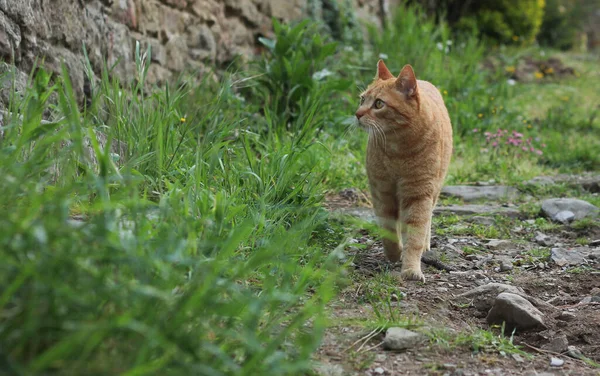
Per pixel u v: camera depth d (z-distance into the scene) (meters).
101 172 2.24
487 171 6.93
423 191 3.88
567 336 3.03
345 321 2.89
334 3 9.57
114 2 5.19
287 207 3.71
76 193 3.04
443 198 5.96
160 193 3.27
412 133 3.80
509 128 8.45
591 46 20.70
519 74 12.91
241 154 4.65
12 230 1.73
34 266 1.72
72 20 4.46
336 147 6.34
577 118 10.00
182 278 2.24
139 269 2.01
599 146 8.04
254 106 6.34
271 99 7.05
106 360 1.82
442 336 2.83
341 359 2.57
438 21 14.57
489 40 14.70
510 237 4.85
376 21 11.22
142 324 1.77
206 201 3.14
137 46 4.14
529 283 3.76
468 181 6.68
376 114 3.84
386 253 3.97
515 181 6.53
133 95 4.10
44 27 4.05
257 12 8.16
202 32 6.83
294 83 6.90
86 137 3.65
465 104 8.48
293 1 9.01
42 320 1.71
